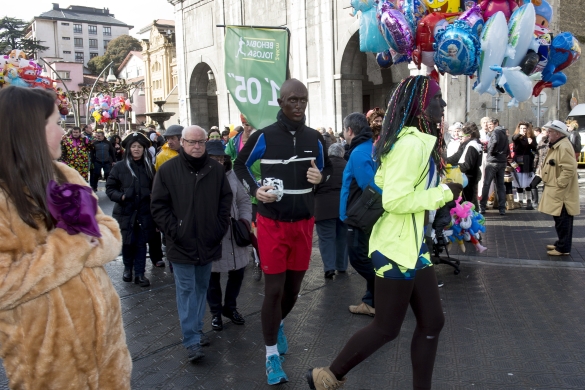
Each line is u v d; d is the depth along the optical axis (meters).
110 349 1.94
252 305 5.25
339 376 2.89
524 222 9.43
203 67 27.42
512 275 6.07
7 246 1.68
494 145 9.98
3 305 1.68
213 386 3.54
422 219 2.78
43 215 1.79
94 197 1.93
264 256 3.44
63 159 11.70
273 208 3.39
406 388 3.44
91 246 1.84
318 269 6.55
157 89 49.44
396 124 2.73
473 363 3.80
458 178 6.34
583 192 12.67
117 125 30.52
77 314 1.80
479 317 4.74
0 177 1.75
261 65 5.02
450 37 4.03
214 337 4.42
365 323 4.67
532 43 4.23
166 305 5.32
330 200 5.88
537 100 14.58
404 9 4.30
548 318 4.67
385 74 21.64
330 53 18.45
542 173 6.88
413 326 4.52
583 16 20.09
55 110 1.95
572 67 20.30
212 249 3.91
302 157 3.43
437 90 2.81
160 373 3.76
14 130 1.76
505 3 4.13
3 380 3.70
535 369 3.68
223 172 4.06
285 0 20.31
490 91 4.39
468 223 6.15
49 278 1.72
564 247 6.84
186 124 28.58
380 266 2.73
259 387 3.51
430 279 2.78
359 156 4.34
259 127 5.06
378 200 2.77
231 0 23.38
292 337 4.38
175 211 3.82
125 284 6.13
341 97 18.41
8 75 6.75
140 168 6.01
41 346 1.75
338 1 18.03
